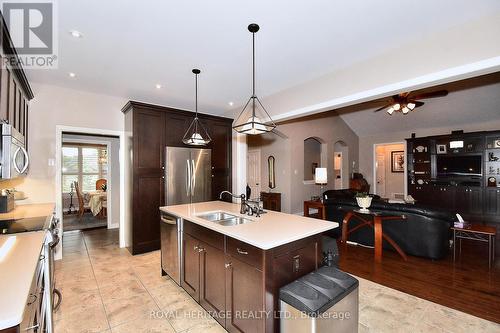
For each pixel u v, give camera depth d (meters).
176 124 4.51
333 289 1.71
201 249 2.38
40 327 1.43
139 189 4.06
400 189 8.77
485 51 2.18
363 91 3.05
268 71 3.36
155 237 4.21
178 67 3.19
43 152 3.74
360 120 8.04
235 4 1.98
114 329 2.13
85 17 2.11
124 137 4.48
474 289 2.76
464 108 6.04
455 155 6.43
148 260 3.74
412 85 2.63
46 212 2.87
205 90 4.11
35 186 3.67
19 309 0.88
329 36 2.49
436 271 3.24
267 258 1.73
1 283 1.10
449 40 2.38
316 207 5.47
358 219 4.26
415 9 2.08
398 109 4.82
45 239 1.85
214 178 5.05
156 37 2.46
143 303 2.54
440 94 4.45
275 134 7.23
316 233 2.08
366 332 2.05
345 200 4.41
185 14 2.10
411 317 2.25
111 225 5.72
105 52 2.75
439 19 2.23
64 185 7.62
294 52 2.82
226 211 2.88
